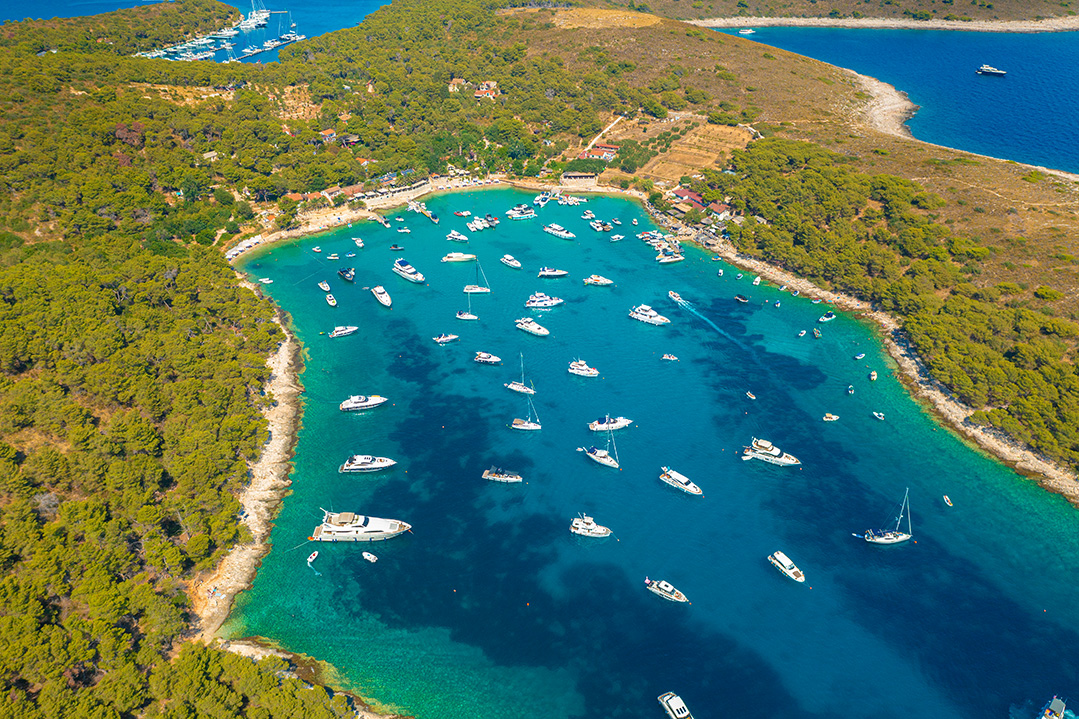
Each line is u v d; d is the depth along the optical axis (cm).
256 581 12500
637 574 12825
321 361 18625
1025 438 15575
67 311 16338
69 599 10956
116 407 14675
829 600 12394
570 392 17600
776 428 16488
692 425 16538
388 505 14162
